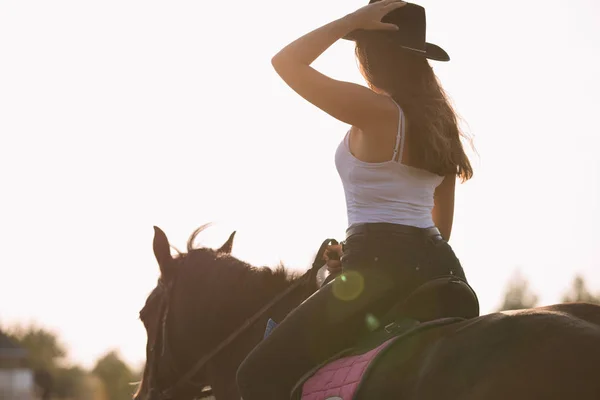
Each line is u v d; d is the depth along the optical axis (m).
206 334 5.21
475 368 3.11
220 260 5.35
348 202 4.05
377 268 3.83
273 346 3.91
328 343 3.85
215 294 5.20
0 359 64.94
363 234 3.91
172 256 5.65
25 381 66.00
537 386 2.90
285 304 4.89
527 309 3.32
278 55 4.06
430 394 3.18
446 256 3.91
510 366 3.00
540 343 3.01
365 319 3.82
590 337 2.92
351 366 3.64
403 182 3.93
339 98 3.93
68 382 80.44
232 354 5.04
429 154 3.90
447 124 4.04
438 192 4.39
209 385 5.37
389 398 3.37
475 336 3.24
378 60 4.15
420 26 4.16
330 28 4.04
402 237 3.87
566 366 2.88
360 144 3.99
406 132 3.92
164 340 5.43
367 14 4.07
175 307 5.41
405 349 3.51
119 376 61.84
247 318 5.04
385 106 3.92
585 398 2.79
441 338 3.39
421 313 3.79
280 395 3.86
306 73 3.97
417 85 4.09
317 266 4.79
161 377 5.48
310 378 3.82
